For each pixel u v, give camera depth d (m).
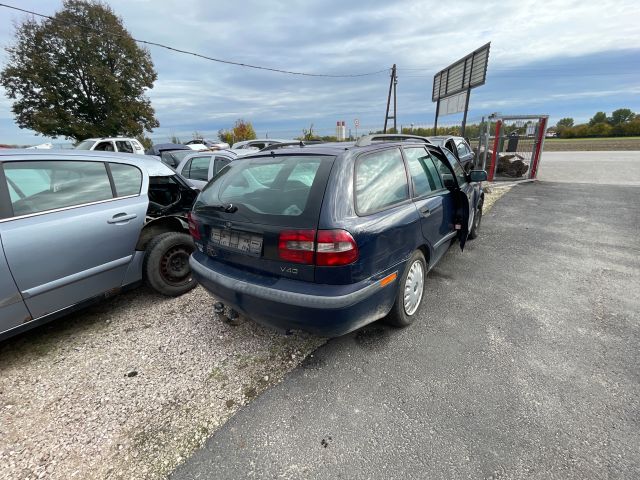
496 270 3.88
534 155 10.98
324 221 1.89
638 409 1.84
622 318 2.77
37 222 2.40
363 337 2.61
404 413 1.88
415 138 3.61
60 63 21.94
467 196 3.56
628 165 14.77
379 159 2.45
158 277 3.20
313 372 2.26
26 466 1.67
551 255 4.34
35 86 21.47
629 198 7.85
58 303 2.56
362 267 1.99
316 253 1.88
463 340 2.54
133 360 2.47
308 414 1.91
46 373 2.35
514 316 2.86
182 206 4.09
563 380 2.08
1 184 2.30
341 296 1.90
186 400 2.07
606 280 3.52
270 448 1.71
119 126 24.22
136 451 1.74
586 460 1.56
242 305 2.18
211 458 1.68
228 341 2.65
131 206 3.02
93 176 2.86
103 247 2.79
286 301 1.94
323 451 1.68
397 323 2.64
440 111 17.84
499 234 5.39
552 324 2.72
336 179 2.02
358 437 1.75
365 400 1.99
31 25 20.88
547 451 1.62
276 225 2.00
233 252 2.25
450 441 1.70
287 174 2.22
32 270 2.36
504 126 11.27
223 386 2.17
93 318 3.06
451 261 4.21
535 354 2.34
